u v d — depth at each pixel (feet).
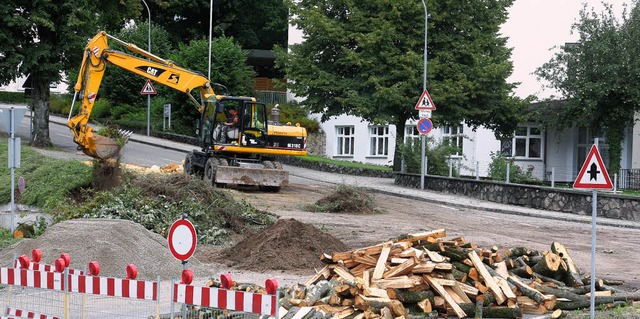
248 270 46.42
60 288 29.04
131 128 178.40
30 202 74.79
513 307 34.17
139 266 43.06
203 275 44.62
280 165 99.66
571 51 125.29
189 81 97.45
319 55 130.31
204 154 101.45
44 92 118.83
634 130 127.75
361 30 126.21
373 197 84.99
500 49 128.47
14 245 46.50
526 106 126.00
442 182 112.57
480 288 34.78
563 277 38.86
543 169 145.18
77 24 112.68
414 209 89.66
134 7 127.44
